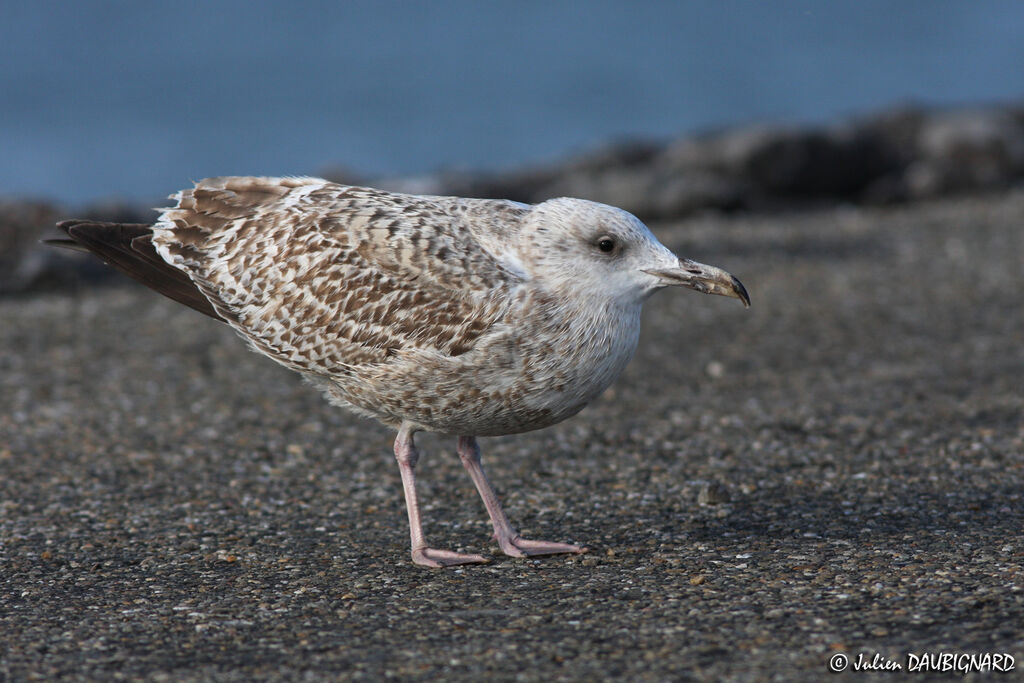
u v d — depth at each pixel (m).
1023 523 9.73
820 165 29.44
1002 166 30.05
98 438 13.18
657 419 13.63
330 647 7.67
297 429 13.48
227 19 61.88
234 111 47.25
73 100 48.00
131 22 60.31
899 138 31.84
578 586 8.77
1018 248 21.83
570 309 9.00
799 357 16.20
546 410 9.23
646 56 56.22
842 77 53.16
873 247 22.66
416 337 9.02
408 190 27.17
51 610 8.50
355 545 9.95
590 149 31.66
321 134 44.75
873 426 13.02
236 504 11.04
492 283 8.98
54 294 20.42
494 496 9.84
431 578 9.11
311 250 9.38
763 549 9.40
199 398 14.78
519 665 7.26
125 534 10.23
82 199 37.56
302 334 9.44
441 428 9.51
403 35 59.97
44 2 62.62
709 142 30.33
